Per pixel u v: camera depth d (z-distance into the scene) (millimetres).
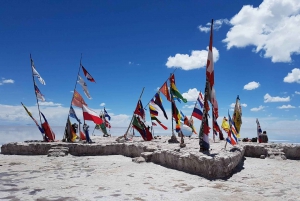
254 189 11711
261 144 21656
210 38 15812
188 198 10469
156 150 19016
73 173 15562
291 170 15680
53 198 10570
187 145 21109
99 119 25484
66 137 26125
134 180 13523
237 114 17406
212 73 15797
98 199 10398
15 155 23344
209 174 13773
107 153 23297
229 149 17797
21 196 10867
